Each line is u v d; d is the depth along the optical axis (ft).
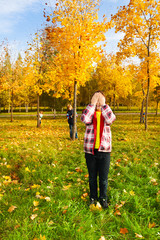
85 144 9.15
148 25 38.32
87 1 26.21
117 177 13.05
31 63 45.68
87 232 7.29
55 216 8.41
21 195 10.35
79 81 29.78
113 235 7.29
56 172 14.17
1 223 7.77
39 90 47.73
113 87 91.04
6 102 133.90
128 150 21.20
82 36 26.55
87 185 11.97
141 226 7.89
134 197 9.89
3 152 18.63
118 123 62.18
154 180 12.30
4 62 66.59
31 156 17.83
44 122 68.85
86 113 8.88
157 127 49.01
